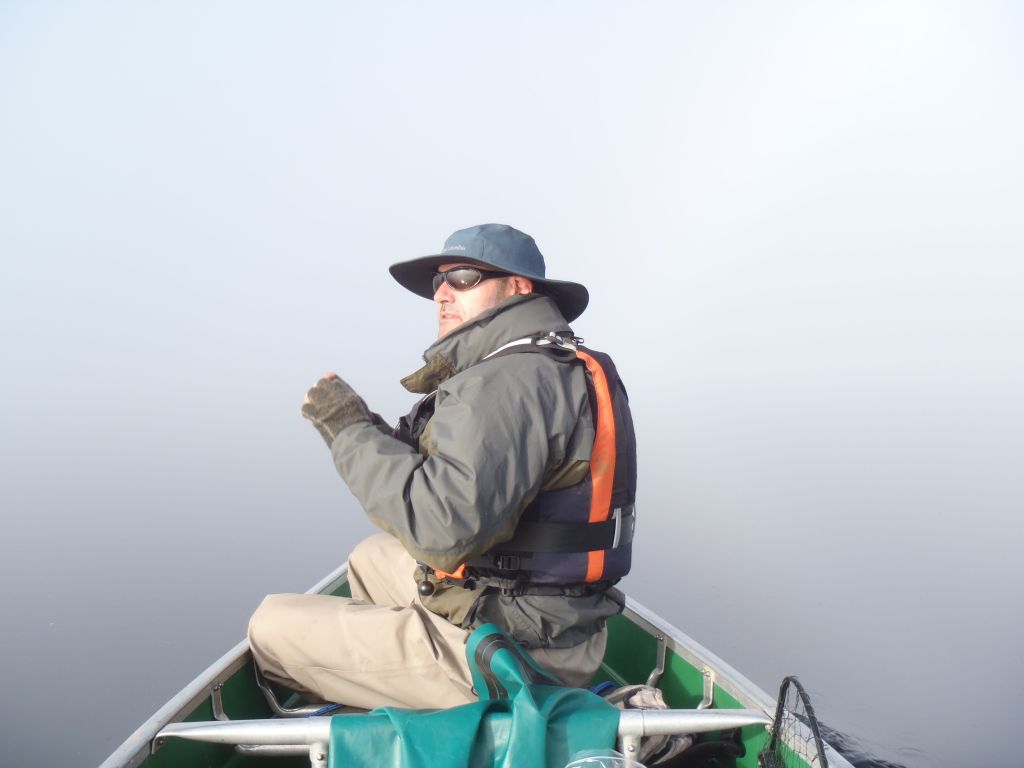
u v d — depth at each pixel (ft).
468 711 3.62
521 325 4.62
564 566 4.36
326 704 5.29
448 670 4.36
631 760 3.49
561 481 4.26
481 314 4.69
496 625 4.33
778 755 3.89
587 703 3.90
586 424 4.28
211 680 4.69
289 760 4.97
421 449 4.46
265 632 4.88
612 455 4.41
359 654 4.59
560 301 5.68
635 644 6.91
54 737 21.61
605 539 4.46
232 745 4.48
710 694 5.27
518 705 3.48
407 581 5.51
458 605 4.46
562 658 4.45
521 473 3.88
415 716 3.60
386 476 3.84
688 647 5.80
